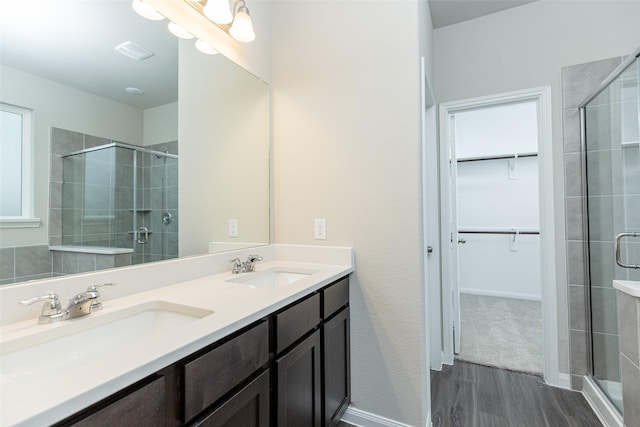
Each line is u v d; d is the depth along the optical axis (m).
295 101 1.88
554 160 2.09
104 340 0.88
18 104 0.88
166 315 1.02
